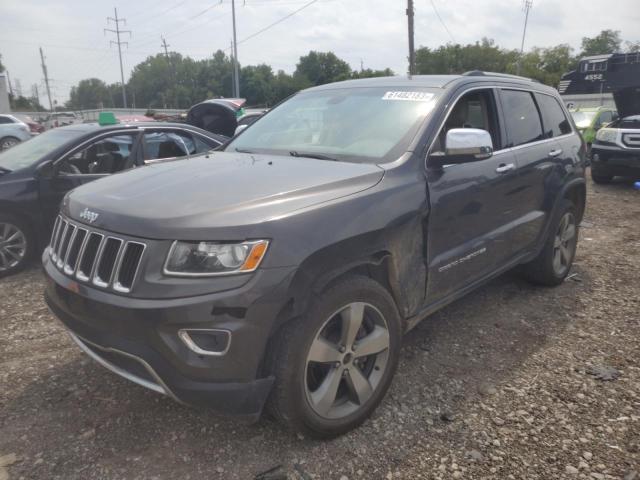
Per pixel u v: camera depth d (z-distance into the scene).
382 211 2.80
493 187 3.70
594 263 5.82
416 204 3.01
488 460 2.65
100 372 3.47
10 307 4.66
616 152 10.83
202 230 2.33
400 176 3.03
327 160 3.25
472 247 3.55
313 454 2.68
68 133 6.22
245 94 88.75
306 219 2.50
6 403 3.12
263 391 2.43
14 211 5.53
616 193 10.60
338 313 2.65
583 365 3.57
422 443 2.77
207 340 2.34
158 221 2.39
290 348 2.46
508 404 3.12
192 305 2.26
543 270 4.78
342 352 2.71
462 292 3.62
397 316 2.95
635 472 2.56
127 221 2.48
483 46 70.81
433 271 3.23
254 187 2.67
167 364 2.35
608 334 4.04
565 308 4.54
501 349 3.80
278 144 3.72
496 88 4.10
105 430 2.87
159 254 2.35
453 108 3.54
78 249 2.70
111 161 6.07
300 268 2.40
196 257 2.31
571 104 17.45
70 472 2.55
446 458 2.66
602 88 15.81
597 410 3.05
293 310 2.44
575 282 5.19
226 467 2.59
